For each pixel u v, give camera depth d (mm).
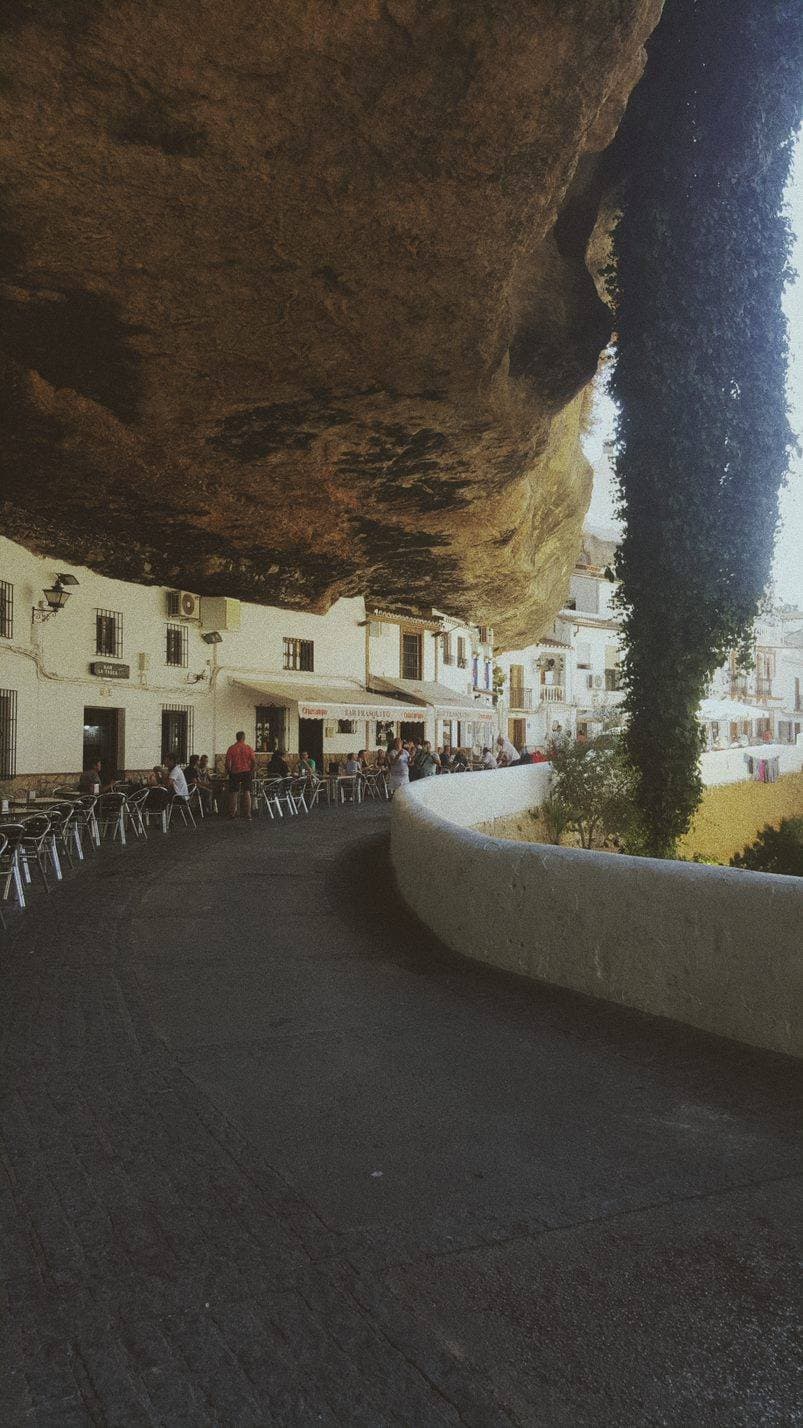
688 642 10219
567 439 15648
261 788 19219
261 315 7742
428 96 5914
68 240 6777
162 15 5203
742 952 4645
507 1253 2701
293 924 7746
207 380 8812
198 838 14680
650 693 10477
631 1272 2602
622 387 10359
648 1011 5125
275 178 6316
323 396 9156
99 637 19531
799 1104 3824
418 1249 2723
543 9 5520
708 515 9969
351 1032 4820
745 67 9312
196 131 5926
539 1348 2271
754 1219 2898
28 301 7520
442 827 7566
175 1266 2631
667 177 9758
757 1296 2492
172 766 18031
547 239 9820
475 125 6172
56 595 17375
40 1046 4586
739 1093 3949
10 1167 3268
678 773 10422
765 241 9805
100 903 8781
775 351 9938
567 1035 4762
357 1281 2559
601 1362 2223
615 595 10734
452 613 25188
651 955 5137
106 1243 2760
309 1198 3033
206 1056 4449
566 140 6496
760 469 9961
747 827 23516
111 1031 4828
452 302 7719
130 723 20234
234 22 5270
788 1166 3268
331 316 7793
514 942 6129
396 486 11859
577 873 5652
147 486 11758
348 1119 3684
